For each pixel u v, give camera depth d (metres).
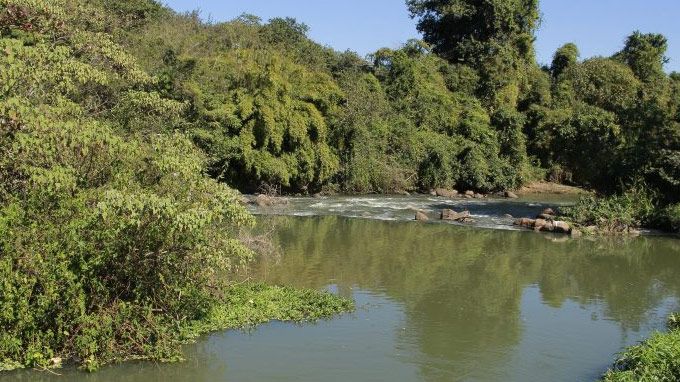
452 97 43.16
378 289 13.60
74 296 8.48
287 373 8.63
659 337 9.02
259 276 14.26
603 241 20.94
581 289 14.20
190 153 11.27
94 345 8.48
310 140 31.83
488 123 40.91
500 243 20.14
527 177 39.28
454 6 48.69
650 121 25.61
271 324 10.69
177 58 28.69
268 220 23.86
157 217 8.73
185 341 9.61
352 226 23.14
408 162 36.19
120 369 8.52
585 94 47.75
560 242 20.61
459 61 49.38
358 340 10.10
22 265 8.22
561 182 42.16
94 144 9.12
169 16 39.19
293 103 31.58
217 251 9.98
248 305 11.34
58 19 13.58
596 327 11.26
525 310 12.30
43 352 8.43
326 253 17.58
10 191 9.05
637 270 16.42
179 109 16.56
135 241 9.06
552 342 10.36
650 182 24.48
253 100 30.14
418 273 15.37
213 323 10.34
